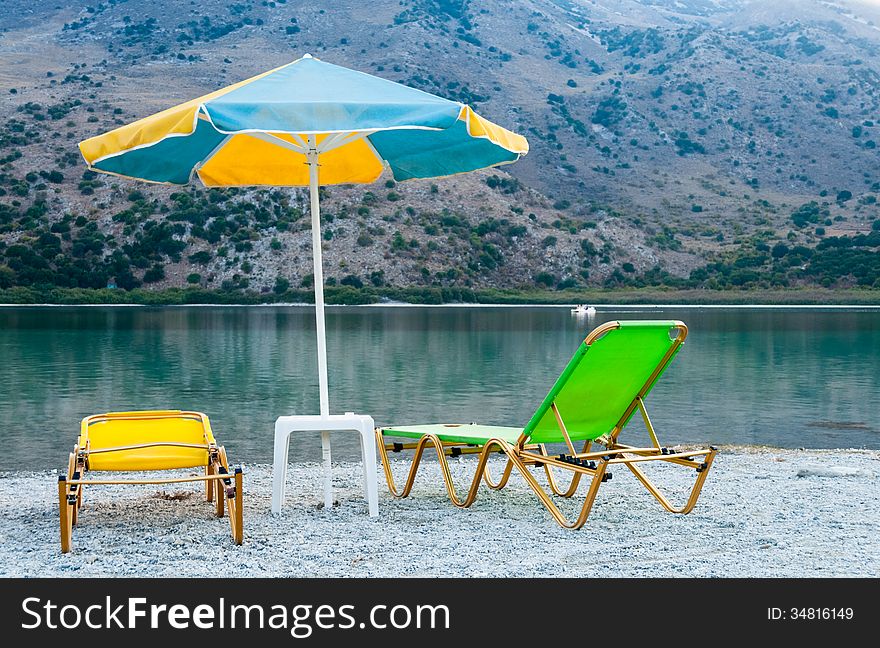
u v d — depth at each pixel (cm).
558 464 531
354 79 552
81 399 1664
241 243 9106
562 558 470
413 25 17788
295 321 5216
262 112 486
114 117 12250
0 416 1412
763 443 1205
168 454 552
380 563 462
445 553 479
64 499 480
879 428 1356
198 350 2952
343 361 2580
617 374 544
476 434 601
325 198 9862
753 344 3494
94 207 9494
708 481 708
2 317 5444
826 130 16538
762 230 12550
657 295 9681
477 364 2497
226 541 503
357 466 848
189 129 472
